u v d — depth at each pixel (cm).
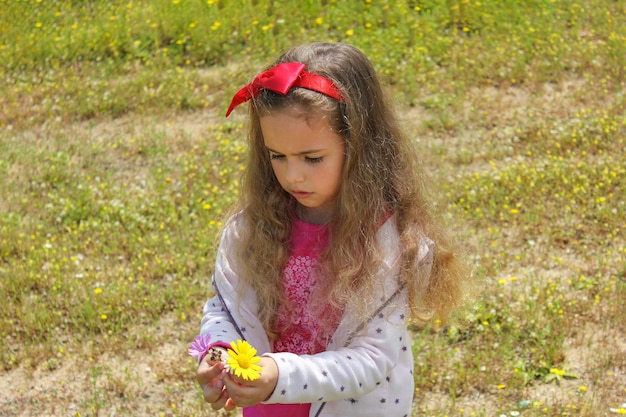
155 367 430
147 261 507
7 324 457
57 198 588
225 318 242
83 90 745
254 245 242
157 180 613
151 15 853
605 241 523
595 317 452
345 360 217
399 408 236
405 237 229
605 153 627
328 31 838
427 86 737
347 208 226
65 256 520
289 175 221
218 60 802
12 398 414
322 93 217
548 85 741
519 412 388
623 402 392
